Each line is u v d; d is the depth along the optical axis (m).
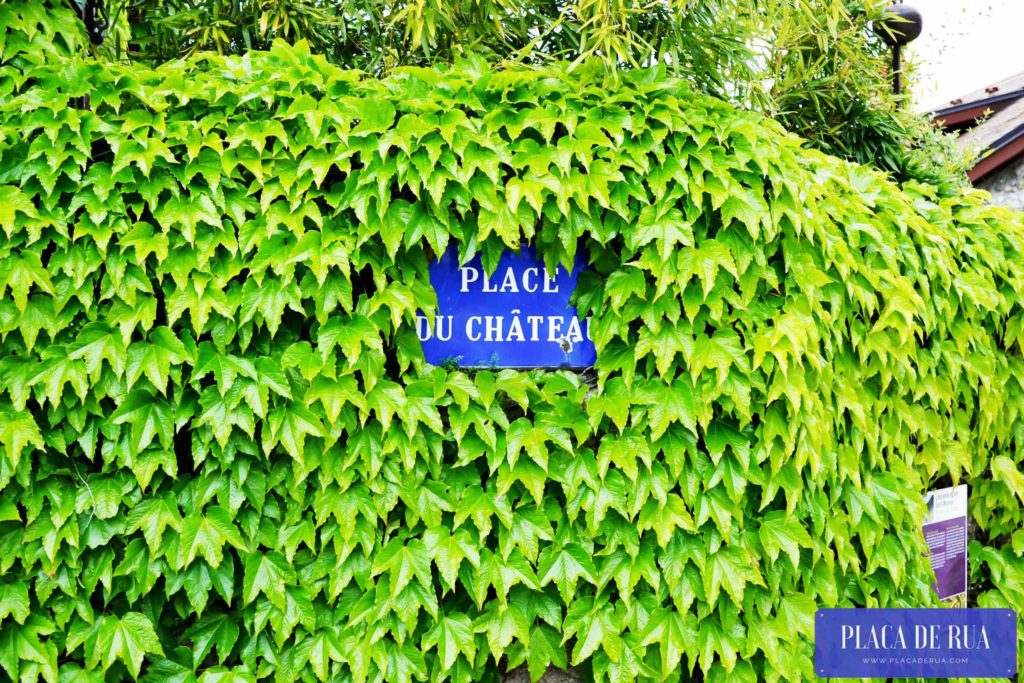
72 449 1.80
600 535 1.94
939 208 2.47
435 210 1.80
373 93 1.85
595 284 1.98
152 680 1.81
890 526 2.23
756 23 2.62
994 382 2.54
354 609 1.84
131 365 1.71
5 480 1.67
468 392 1.85
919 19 3.71
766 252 1.96
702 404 1.89
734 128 1.91
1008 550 2.68
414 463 1.83
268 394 1.77
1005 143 6.45
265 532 1.84
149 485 1.82
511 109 1.86
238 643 1.92
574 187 1.82
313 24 2.71
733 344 1.88
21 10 1.82
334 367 1.77
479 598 1.85
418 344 1.90
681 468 1.90
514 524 1.89
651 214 1.88
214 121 1.78
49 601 1.77
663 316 1.94
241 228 1.77
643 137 1.89
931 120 4.75
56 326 1.71
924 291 2.24
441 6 2.33
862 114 3.47
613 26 2.07
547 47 2.68
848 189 2.19
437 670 1.91
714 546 1.91
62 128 1.71
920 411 2.31
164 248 1.71
